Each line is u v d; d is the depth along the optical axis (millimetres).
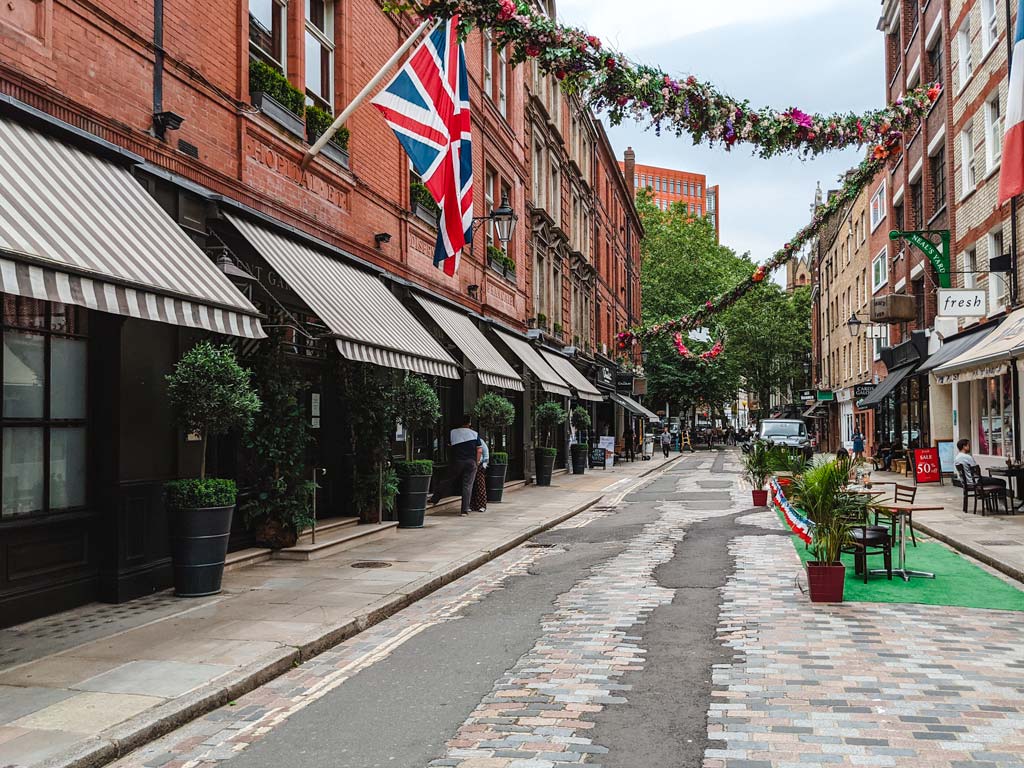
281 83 10391
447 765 4172
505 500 18609
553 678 5602
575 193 33094
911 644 6355
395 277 13773
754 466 17500
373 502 12602
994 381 19000
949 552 10977
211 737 4633
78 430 7488
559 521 15078
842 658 5973
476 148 19125
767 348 63312
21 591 6770
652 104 8312
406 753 4344
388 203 14000
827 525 8070
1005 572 9344
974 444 20453
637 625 7062
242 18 9609
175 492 7805
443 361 12031
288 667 5941
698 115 8453
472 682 5562
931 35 23688
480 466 16250
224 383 7758
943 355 21344
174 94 8383
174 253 6969
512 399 22953
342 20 12242
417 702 5172
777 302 62625
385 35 13938
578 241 33781
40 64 6648
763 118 8727
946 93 22016
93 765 4168
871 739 4418
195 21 8758
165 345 8211
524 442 23344
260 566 9602
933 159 24453
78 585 7336
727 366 59781
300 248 10547
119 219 6633
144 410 7891
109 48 7461
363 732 4668
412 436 14242
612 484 23688
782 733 4520
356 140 12758
